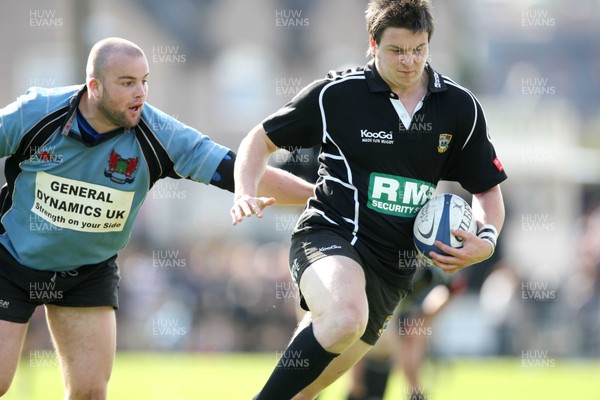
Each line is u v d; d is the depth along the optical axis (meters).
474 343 54.62
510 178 77.94
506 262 58.50
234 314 56.66
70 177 19.94
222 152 20.67
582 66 134.75
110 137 19.89
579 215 80.62
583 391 35.31
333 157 19.61
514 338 54.34
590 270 60.59
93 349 20.48
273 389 18.41
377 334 20.27
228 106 121.56
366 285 19.45
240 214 18.52
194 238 79.44
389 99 19.16
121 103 19.23
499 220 19.97
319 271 18.48
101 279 20.80
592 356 54.34
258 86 122.12
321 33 122.94
